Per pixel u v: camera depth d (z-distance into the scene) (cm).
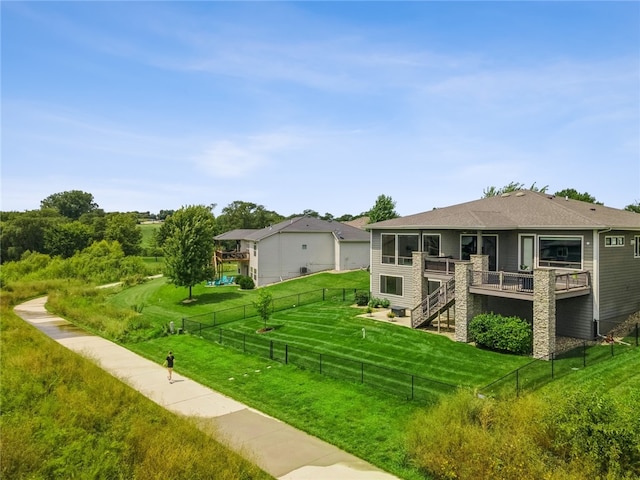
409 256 2880
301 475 1130
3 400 1541
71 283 5572
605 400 1049
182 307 3703
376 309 2956
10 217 11162
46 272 6166
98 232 9288
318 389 1702
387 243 3019
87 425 1384
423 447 1145
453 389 1582
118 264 6462
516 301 2328
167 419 1438
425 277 2611
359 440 1302
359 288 3803
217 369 2041
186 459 1132
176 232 3844
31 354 2144
